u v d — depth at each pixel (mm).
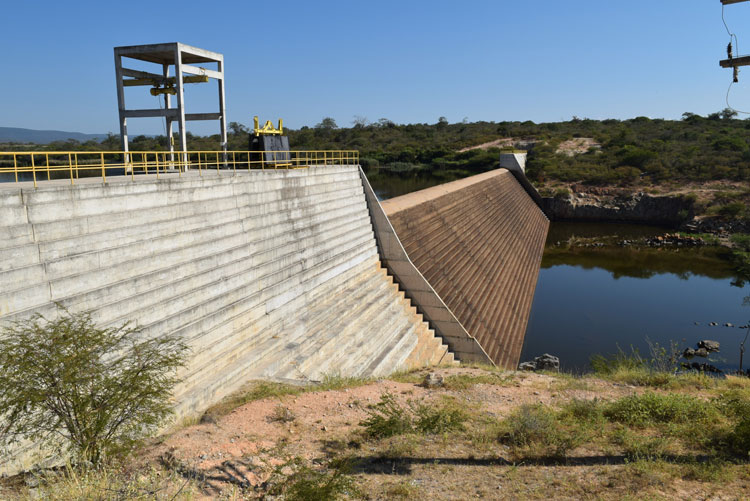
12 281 8945
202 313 13008
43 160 29984
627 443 8938
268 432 9500
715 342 30156
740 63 8867
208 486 7191
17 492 6973
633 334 32219
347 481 7023
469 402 12008
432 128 156250
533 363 27125
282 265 17109
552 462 8367
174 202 13328
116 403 7465
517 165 76500
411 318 23672
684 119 138875
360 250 23234
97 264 10672
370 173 102312
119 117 18328
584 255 53625
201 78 19344
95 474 6895
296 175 19500
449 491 7301
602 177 76812
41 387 7152
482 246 39469
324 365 16516
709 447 8711
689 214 62875
